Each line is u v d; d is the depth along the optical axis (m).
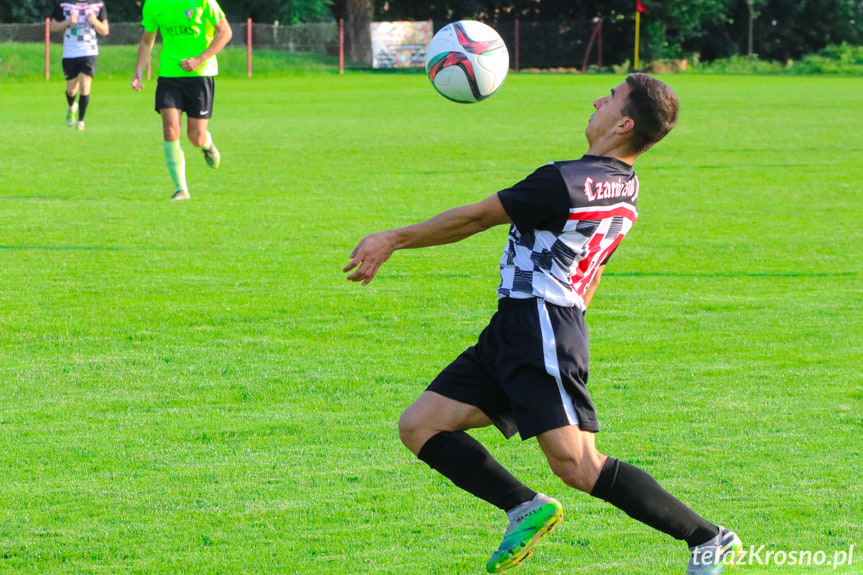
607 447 12.88
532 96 82.12
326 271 22.67
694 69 132.00
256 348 17.17
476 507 11.30
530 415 9.20
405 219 28.91
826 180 36.75
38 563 9.91
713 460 12.50
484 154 44.09
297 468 12.32
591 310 19.78
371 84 97.19
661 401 14.66
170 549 10.23
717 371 16.06
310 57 120.81
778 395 14.95
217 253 24.34
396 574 9.75
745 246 25.73
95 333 17.89
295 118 61.41
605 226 9.39
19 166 38.72
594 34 130.88
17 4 126.31
